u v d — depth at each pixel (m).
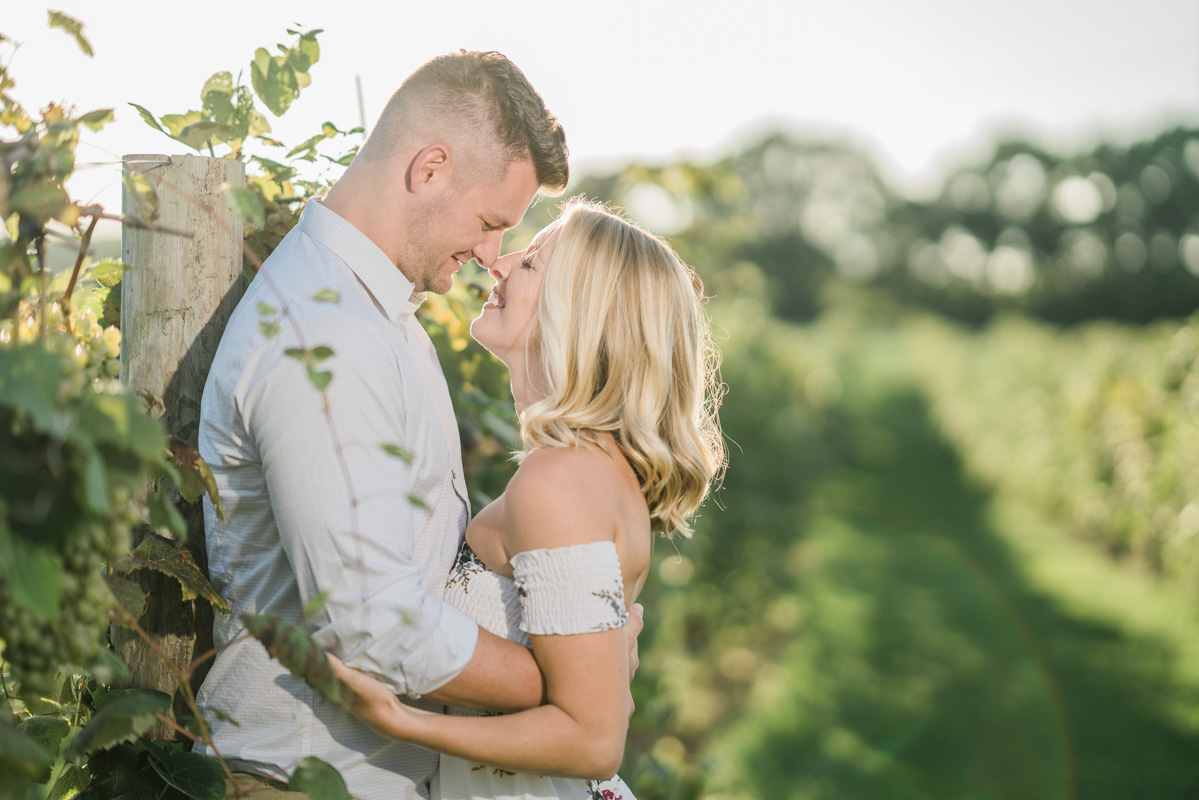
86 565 0.96
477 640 1.33
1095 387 11.37
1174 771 4.84
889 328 59.28
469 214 1.55
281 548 1.40
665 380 1.54
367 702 1.27
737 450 9.05
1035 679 6.39
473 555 1.52
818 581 9.74
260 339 1.34
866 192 63.94
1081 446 11.48
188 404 1.49
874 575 9.92
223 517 1.34
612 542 1.40
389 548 1.28
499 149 1.52
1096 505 10.62
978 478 15.96
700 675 6.95
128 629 1.51
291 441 1.28
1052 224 55.34
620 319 1.52
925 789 4.91
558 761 1.33
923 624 8.08
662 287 1.56
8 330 1.26
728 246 6.19
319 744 1.41
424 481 1.44
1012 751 5.27
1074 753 5.17
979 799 4.74
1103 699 5.92
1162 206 50.31
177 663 1.54
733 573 8.02
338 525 1.27
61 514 0.91
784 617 8.57
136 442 0.94
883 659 7.20
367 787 1.43
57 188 1.12
